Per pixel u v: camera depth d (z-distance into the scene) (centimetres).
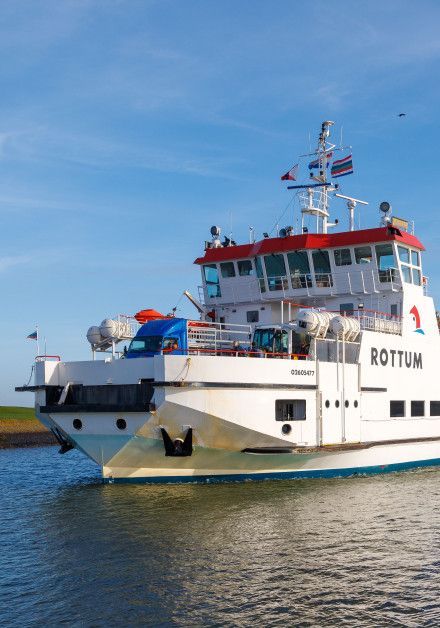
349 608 1402
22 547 1850
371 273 3127
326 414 2639
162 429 2383
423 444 3152
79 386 2536
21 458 4669
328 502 2306
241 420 2398
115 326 2703
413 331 3158
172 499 2322
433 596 1464
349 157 3488
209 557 1709
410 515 2150
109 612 1391
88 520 2084
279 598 1450
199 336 2770
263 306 3306
